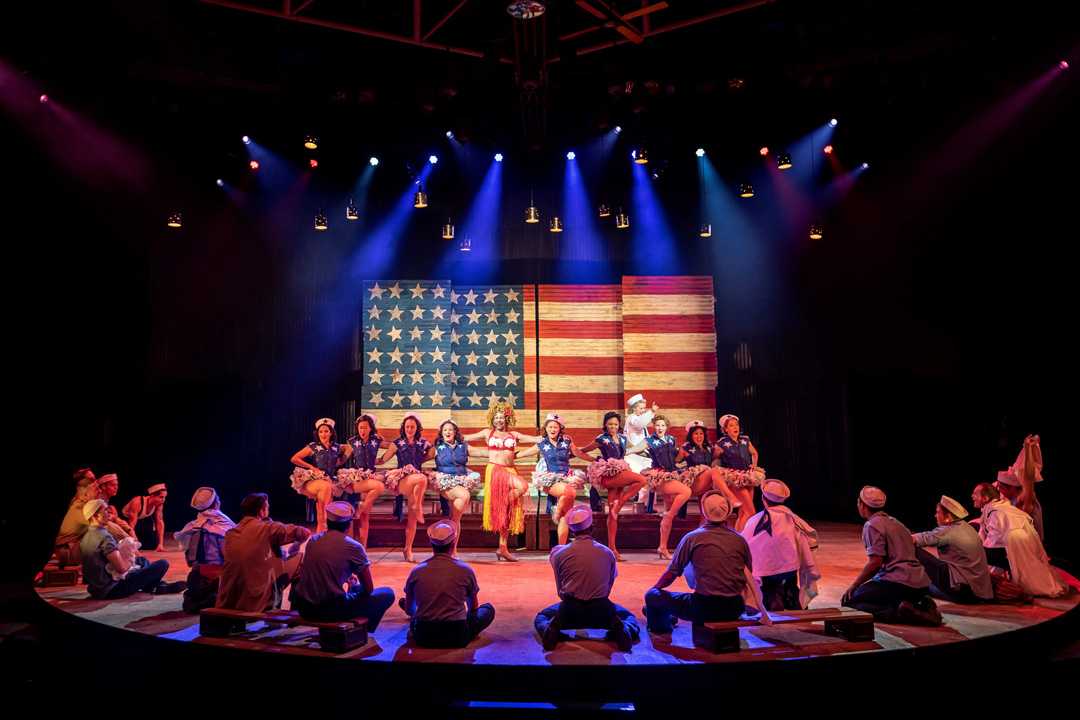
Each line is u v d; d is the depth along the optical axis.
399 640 5.20
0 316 10.52
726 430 8.93
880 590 5.53
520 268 12.81
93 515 6.62
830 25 9.89
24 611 7.18
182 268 12.40
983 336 11.02
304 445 12.55
